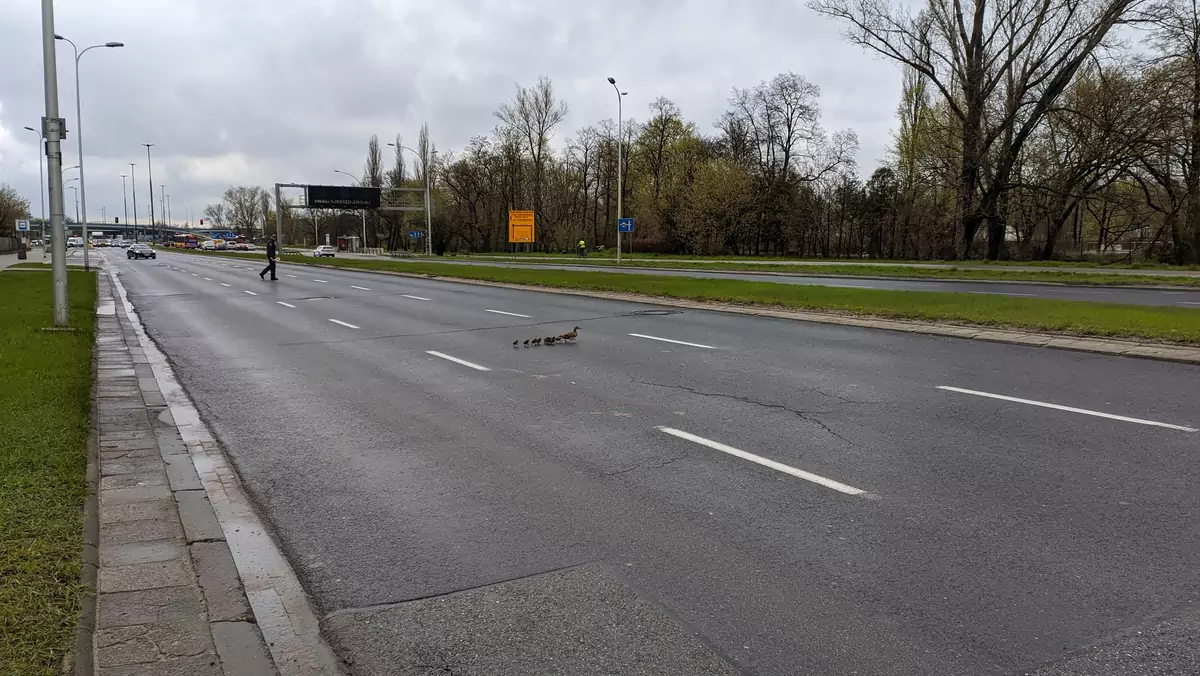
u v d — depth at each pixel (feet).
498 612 11.74
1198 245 128.06
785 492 16.93
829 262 148.05
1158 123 121.60
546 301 68.49
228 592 12.35
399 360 36.01
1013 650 10.46
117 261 195.62
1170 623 11.10
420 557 13.82
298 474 18.75
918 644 10.64
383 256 246.47
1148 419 22.98
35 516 14.58
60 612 10.96
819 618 11.40
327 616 11.68
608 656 10.46
